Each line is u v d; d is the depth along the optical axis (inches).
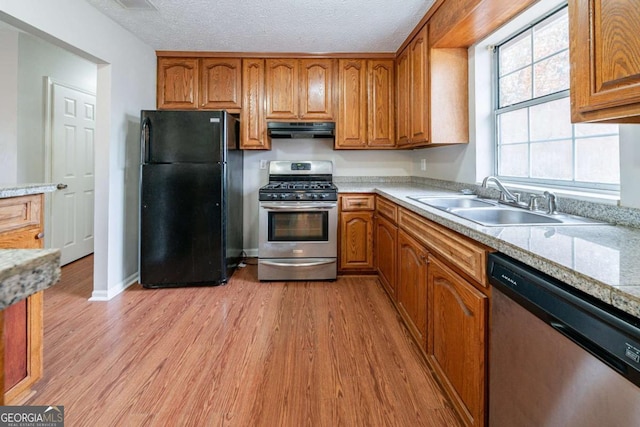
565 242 40.8
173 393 63.2
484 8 73.7
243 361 73.7
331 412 58.7
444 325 61.0
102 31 103.1
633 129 50.4
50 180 139.7
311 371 70.2
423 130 104.6
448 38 91.7
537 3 71.5
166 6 99.3
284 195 123.6
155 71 135.0
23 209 62.2
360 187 135.7
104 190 107.9
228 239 124.6
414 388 64.9
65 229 147.6
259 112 138.1
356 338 83.6
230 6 99.2
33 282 18.8
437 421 56.6
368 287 119.6
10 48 124.9
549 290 33.3
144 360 73.6
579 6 40.2
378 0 95.5
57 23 85.7
